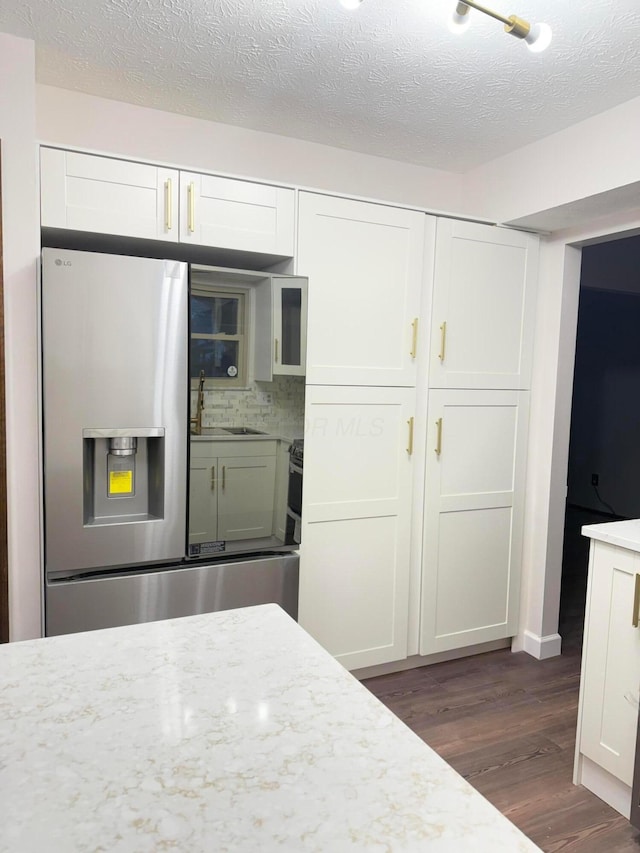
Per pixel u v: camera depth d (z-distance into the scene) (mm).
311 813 594
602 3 1637
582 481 6258
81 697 800
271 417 2201
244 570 2189
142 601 2031
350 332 2492
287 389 2229
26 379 2012
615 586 1886
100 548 1961
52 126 2264
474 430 2842
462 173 3092
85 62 2055
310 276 2389
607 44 1840
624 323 5738
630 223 2564
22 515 2041
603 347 5961
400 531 2693
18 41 1898
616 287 4406
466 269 2746
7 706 776
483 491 2896
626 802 1892
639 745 1749
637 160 2205
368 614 2658
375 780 647
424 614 2799
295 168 2703
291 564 2281
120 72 2121
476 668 2885
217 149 2541
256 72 2094
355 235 2463
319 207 2383
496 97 2223
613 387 5895
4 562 2027
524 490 3016
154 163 2076
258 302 2146
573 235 2814
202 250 2273
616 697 1886
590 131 2377
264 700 802
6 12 1765
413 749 705
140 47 1949
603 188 2328
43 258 1818
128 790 621
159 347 1981
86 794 613
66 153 1971
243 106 2373
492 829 582
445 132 2564
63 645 955
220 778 642
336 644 2596
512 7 1673
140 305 1945
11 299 1963
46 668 879
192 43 1914
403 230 2564
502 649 3111
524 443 2988
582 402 6219
